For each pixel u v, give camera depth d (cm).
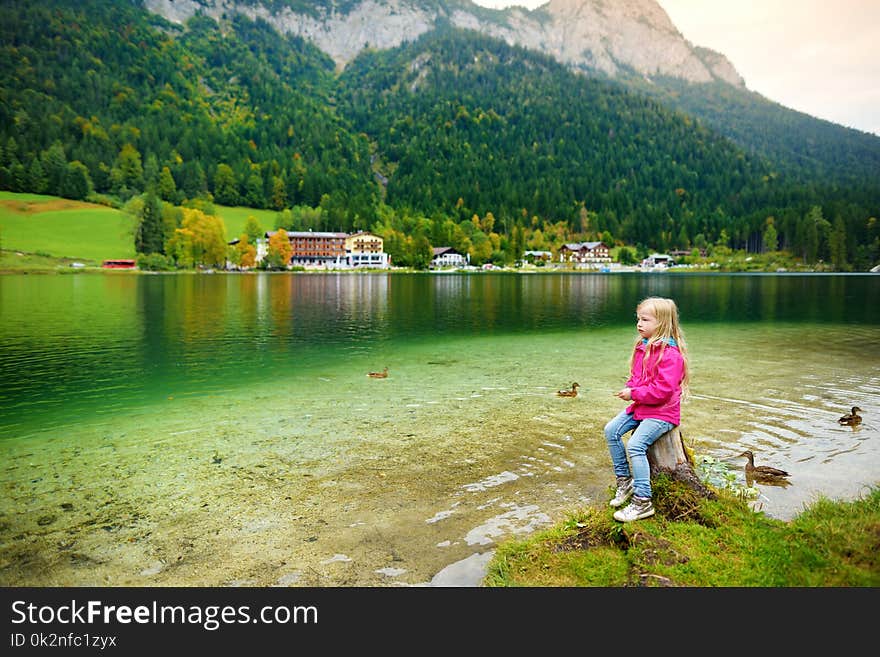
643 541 533
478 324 3200
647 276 15212
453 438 991
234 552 583
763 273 17250
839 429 1023
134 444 970
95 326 2991
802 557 511
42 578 543
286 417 1155
